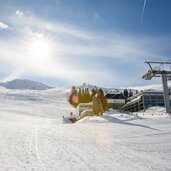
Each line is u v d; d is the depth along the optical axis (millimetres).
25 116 53031
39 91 126688
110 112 36094
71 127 19594
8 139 12461
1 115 52156
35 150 10180
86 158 9320
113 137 14969
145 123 22516
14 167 7551
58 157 9211
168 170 8164
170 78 35688
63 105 87000
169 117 27609
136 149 11664
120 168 8133
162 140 14141
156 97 46281
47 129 17859
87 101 49875
